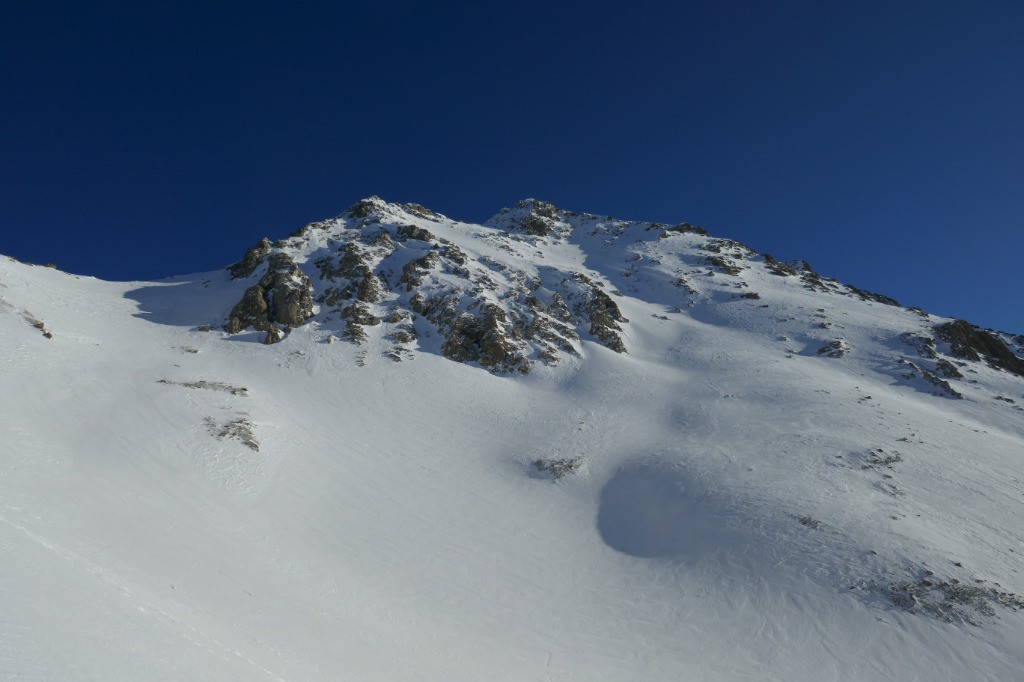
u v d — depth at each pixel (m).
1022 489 36.84
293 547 28.05
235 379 47.03
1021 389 57.81
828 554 29.02
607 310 71.62
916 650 24.20
